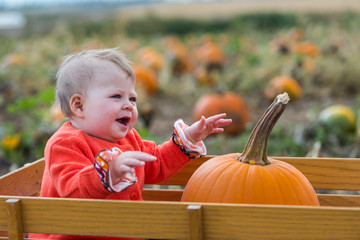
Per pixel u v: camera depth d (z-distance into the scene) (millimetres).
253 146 1963
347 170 2270
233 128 5359
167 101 7727
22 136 4707
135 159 1616
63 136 1953
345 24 17094
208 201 1886
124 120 2057
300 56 9305
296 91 6852
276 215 1523
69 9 24359
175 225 1584
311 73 8320
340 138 4805
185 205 1570
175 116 6711
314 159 2293
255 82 8492
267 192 1829
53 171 1881
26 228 1702
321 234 1500
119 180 1679
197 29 21078
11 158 4516
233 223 1554
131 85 2068
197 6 23641
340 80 7992
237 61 11156
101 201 1632
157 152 2289
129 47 13148
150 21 21500
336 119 4898
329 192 3533
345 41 11203
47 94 5098
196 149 2193
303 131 4859
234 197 1844
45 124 4836
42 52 12641
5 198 1710
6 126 4918
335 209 1486
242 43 14742
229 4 23594
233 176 1885
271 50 10812
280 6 21844
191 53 12633
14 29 21422
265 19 20344
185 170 2465
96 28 20438
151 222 1600
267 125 1938
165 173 2264
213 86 8570
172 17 22047
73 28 20062
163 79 8609
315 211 1499
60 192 1840
